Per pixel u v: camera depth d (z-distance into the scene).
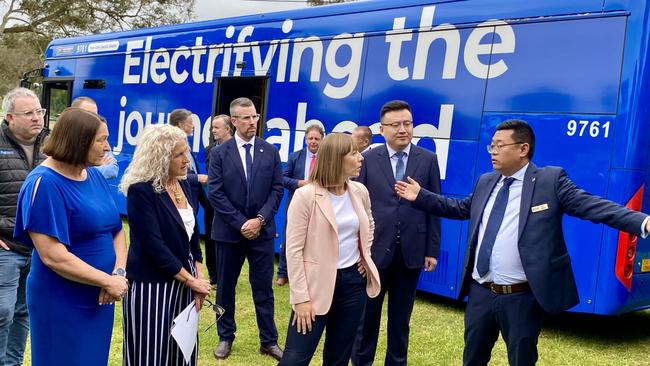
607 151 5.00
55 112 11.73
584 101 5.14
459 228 5.95
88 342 2.98
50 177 2.85
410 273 4.16
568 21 5.26
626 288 4.98
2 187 3.68
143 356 3.25
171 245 3.25
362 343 4.16
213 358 4.70
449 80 6.01
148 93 9.55
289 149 7.42
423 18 6.24
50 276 2.91
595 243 5.05
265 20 7.85
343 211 3.34
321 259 3.22
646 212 5.02
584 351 5.24
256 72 7.86
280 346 5.04
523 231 3.22
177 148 3.26
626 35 4.95
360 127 5.95
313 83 7.20
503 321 3.33
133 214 3.19
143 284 3.24
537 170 3.31
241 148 4.80
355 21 6.84
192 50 8.80
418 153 4.19
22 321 4.04
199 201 6.86
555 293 3.16
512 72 5.58
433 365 4.76
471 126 5.84
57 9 28.05
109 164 4.09
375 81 6.59
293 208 3.25
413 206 3.84
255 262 4.73
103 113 10.42
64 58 11.51
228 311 4.77
